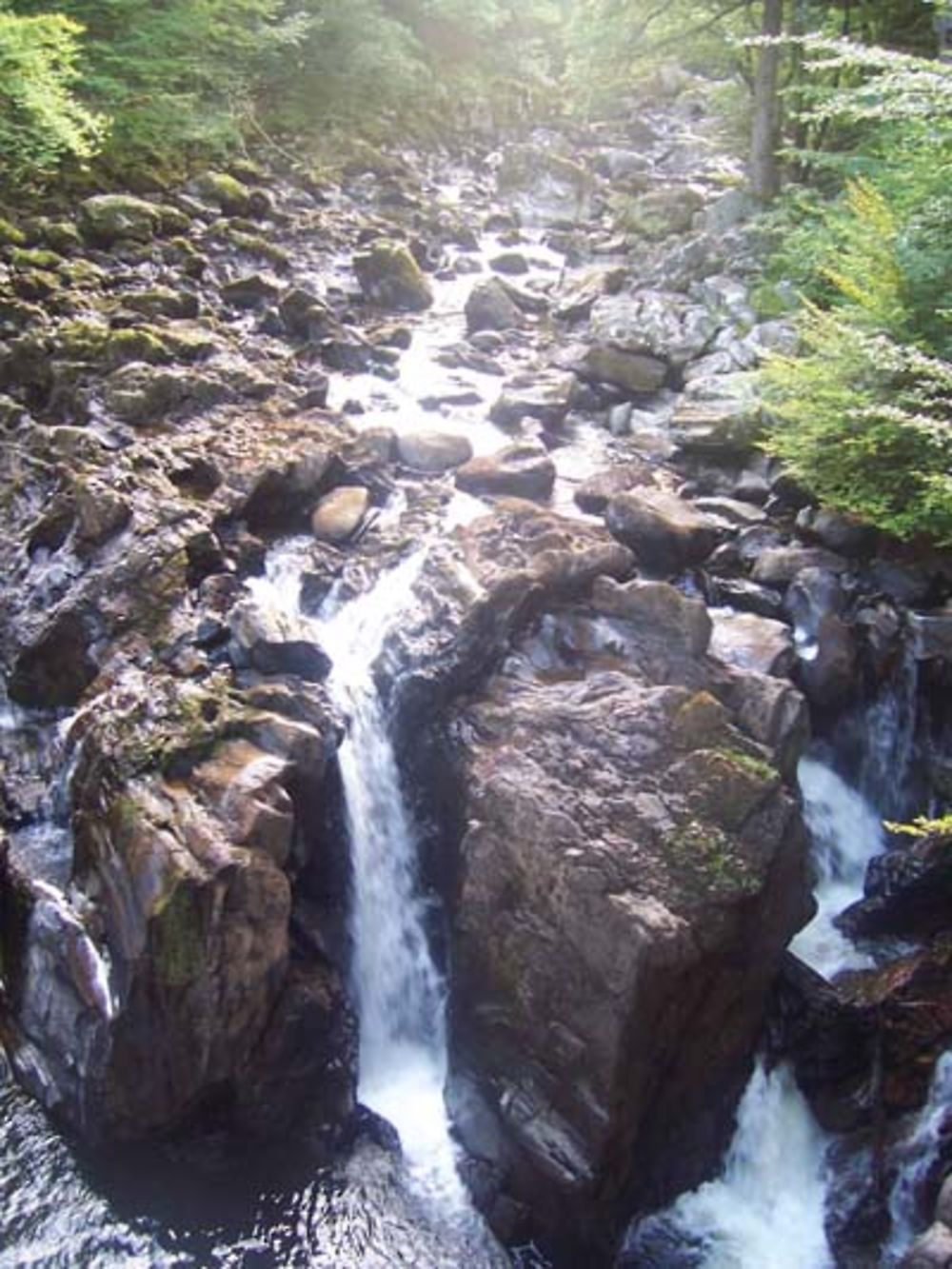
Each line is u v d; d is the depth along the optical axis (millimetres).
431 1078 6730
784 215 13062
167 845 5707
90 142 12164
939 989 6629
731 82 18406
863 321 8570
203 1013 5699
